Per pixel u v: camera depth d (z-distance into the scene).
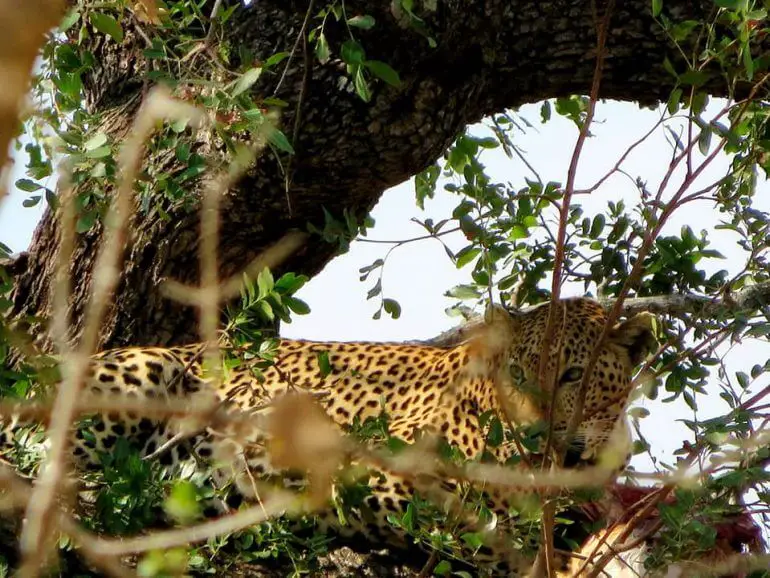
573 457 11.05
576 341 11.02
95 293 3.23
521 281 10.88
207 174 11.05
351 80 10.90
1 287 7.58
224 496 9.16
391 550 10.87
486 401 11.20
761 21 10.36
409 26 10.62
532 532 8.84
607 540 9.23
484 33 11.12
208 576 9.41
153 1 9.27
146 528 8.91
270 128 8.26
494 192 9.66
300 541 9.24
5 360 8.91
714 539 7.90
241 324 8.80
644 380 8.71
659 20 10.99
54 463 2.83
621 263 10.73
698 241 10.57
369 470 8.34
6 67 2.20
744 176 9.77
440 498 10.30
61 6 2.40
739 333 9.08
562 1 11.16
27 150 9.33
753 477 7.75
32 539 2.68
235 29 11.12
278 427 2.88
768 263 9.98
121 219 3.27
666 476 5.08
